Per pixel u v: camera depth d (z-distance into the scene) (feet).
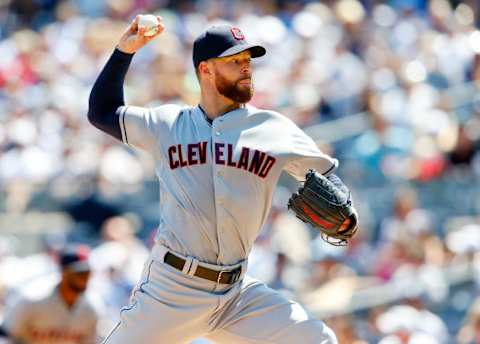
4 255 126.72
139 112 59.36
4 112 164.86
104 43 188.44
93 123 60.29
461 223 147.33
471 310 122.52
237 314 59.52
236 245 58.44
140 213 149.07
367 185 148.56
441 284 126.82
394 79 168.45
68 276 84.69
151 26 58.80
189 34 188.65
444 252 135.03
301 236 133.28
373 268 131.95
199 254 57.93
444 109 161.58
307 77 166.30
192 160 57.82
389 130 153.07
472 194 149.89
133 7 200.54
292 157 57.82
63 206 152.05
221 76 57.88
